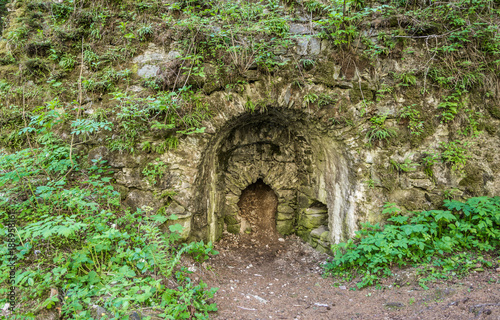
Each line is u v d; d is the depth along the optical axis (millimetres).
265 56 4113
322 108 4188
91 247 3004
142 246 3357
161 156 4016
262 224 6262
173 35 4242
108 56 4281
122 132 4000
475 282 3021
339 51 4145
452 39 4141
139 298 2418
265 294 3826
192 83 4074
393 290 3299
